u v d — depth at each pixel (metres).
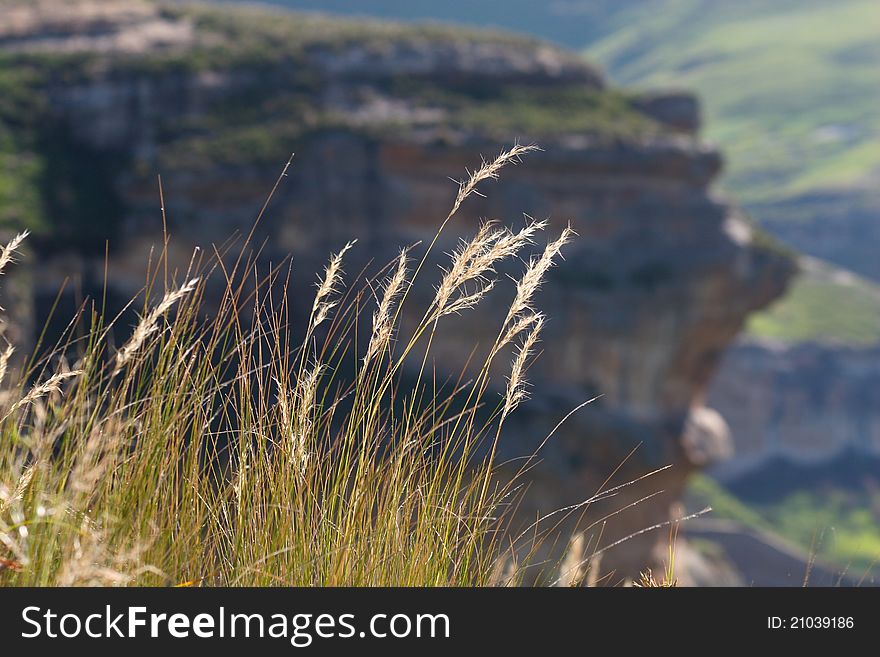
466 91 65.38
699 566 82.19
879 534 157.62
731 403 180.62
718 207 64.12
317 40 64.25
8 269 41.56
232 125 56.19
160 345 4.11
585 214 59.16
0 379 3.71
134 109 55.66
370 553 4.21
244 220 51.25
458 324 50.25
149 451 3.98
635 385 59.84
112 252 48.28
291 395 4.21
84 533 3.47
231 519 4.16
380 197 53.72
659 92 72.38
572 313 56.03
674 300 59.94
